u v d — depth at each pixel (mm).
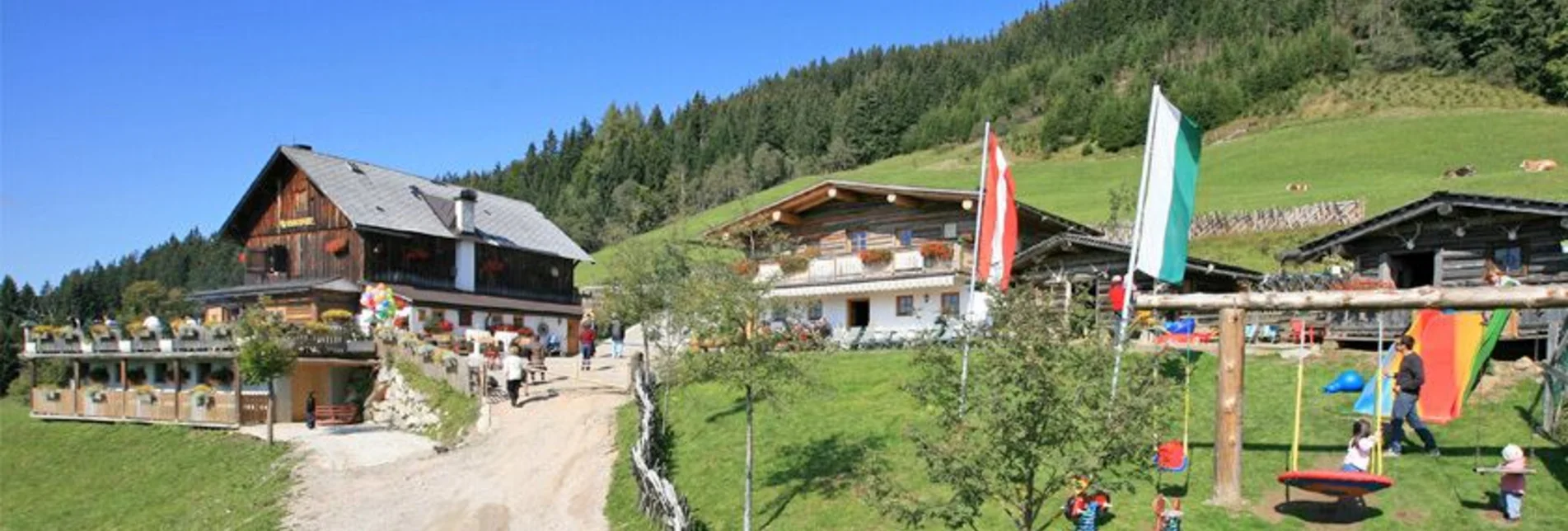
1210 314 36062
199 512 31766
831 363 34781
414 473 31766
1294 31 169250
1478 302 18469
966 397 15805
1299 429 22688
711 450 27891
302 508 29141
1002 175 25578
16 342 77500
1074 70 183250
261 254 57562
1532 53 113812
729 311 22906
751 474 24344
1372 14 151625
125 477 38688
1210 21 185250
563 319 64688
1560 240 28516
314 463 34250
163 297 85438
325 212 56156
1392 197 67125
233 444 39312
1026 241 45344
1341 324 29188
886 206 45750
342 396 44875
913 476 22938
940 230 44156
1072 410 14773
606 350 60844
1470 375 22891
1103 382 15156
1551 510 17625
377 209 56594
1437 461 20141
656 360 33594
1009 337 15273
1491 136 91062
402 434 38938
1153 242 21594
